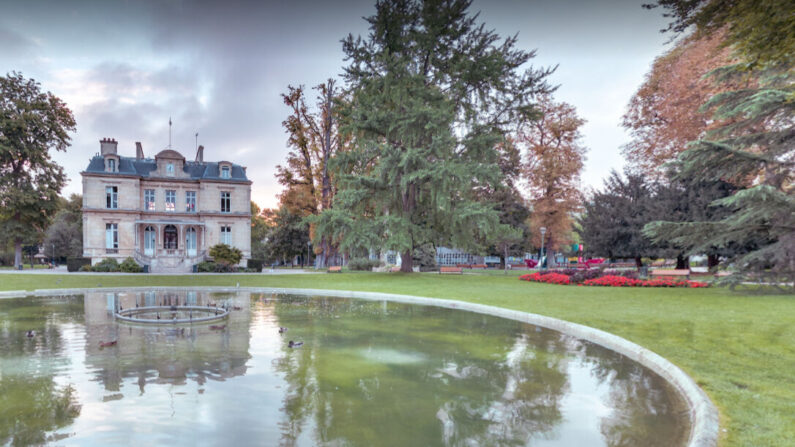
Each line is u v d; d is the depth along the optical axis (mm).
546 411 4621
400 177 25484
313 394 5137
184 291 19391
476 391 5312
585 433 4031
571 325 9422
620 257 29000
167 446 3643
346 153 25594
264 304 14742
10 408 4555
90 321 10773
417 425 4191
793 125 14898
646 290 17062
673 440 3875
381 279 23719
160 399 4887
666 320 9820
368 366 6492
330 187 36656
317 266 40969
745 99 15594
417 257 40281
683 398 5074
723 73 15617
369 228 24297
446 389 5379
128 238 36000
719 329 8648
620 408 4730
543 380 5793
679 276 21125
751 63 7137
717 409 4336
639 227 25984
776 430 3795
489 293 16609
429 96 24469
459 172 22047
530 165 40188
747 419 4062
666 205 23891
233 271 34969
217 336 8852
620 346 7609
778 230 15039
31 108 37344
